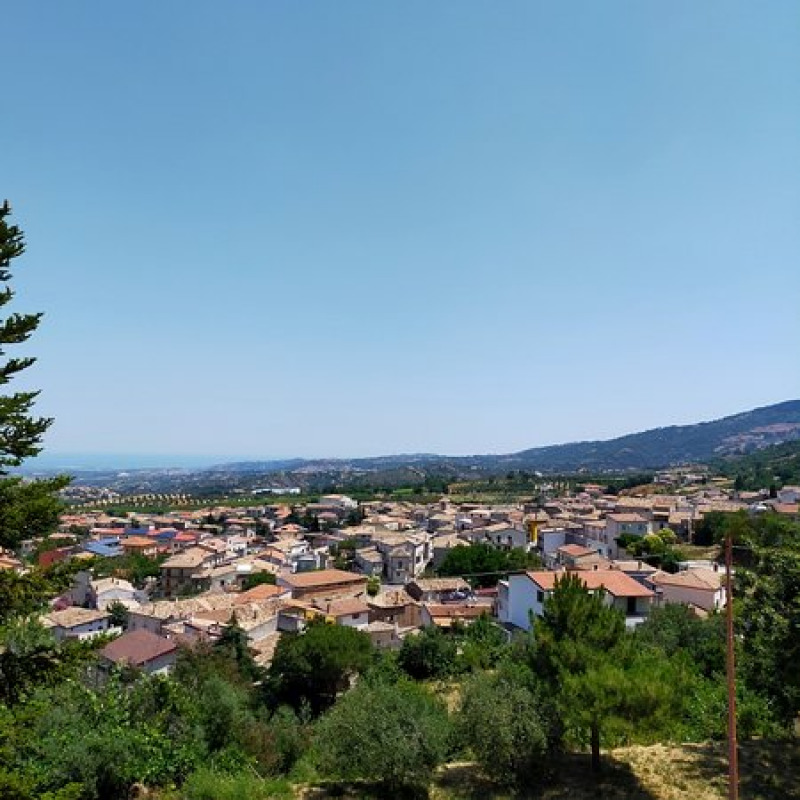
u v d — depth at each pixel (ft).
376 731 67.82
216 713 80.12
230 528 508.94
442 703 82.53
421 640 161.79
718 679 95.45
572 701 64.08
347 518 548.72
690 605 173.78
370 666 153.07
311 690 149.59
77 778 54.44
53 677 39.09
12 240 39.65
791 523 66.74
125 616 241.14
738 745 74.54
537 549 353.31
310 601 245.86
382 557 357.20
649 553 290.97
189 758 66.54
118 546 420.77
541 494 640.17
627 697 61.52
